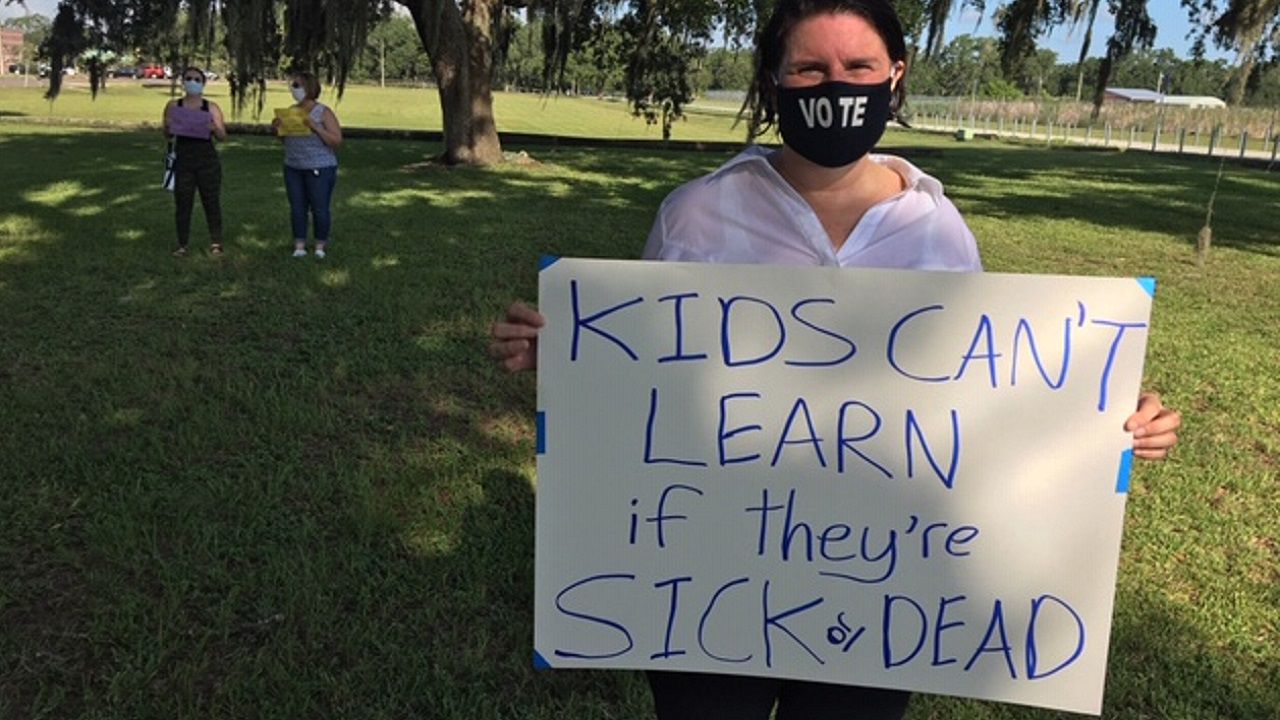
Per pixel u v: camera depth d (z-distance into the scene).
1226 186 19.84
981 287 1.63
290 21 15.04
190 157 7.86
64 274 7.21
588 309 1.68
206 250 8.24
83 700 2.60
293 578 3.15
